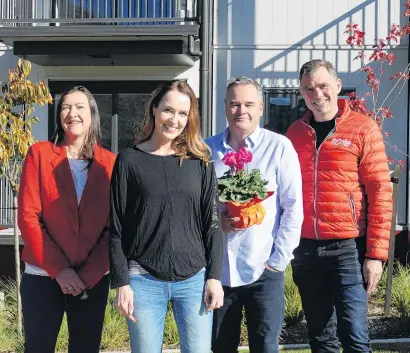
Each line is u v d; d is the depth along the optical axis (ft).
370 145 13.61
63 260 12.60
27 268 12.85
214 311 13.15
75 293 12.47
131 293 11.26
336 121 13.83
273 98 34.04
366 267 13.46
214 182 11.77
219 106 34.04
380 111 31.40
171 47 30.60
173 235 11.27
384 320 23.11
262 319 12.81
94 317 12.98
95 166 13.11
